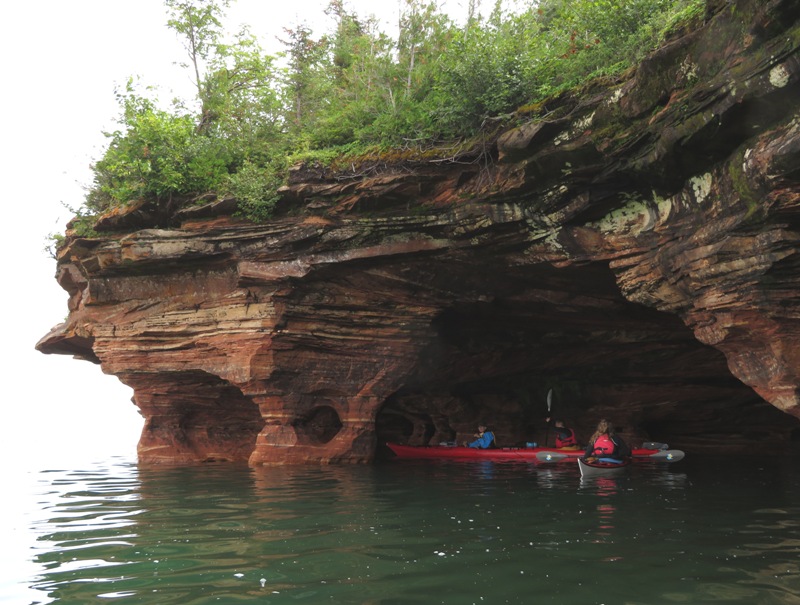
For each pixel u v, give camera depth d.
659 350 17.59
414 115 13.48
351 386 15.54
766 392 9.27
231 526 7.56
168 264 15.39
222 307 15.26
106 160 16.38
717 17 8.30
